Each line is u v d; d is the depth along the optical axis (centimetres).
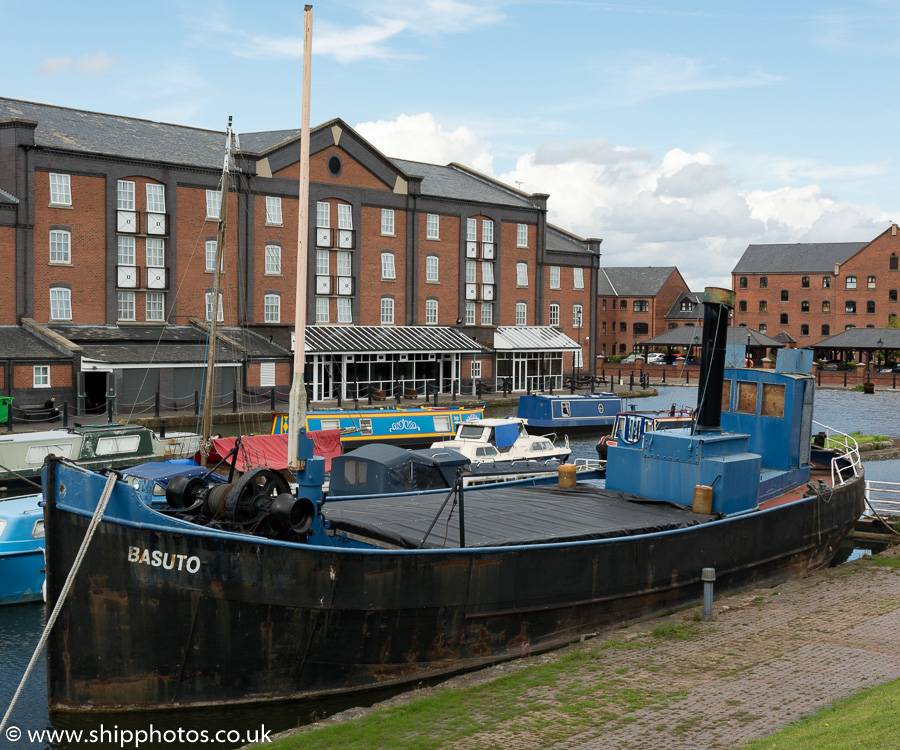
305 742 995
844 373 8731
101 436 2791
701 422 1692
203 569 1140
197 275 5175
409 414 3738
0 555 1758
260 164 5378
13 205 4478
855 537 2319
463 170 7512
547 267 7281
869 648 1263
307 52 1492
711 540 1579
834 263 11144
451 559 1271
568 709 1056
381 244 6091
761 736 954
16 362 4147
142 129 5384
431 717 1049
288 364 5178
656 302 11956
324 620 1199
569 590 1385
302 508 1252
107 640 1164
